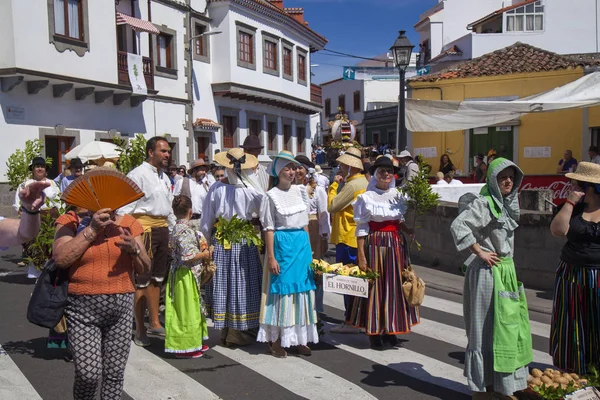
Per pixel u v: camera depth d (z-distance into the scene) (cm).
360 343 633
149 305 660
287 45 2969
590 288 455
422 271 1016
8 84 1598
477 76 1825
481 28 2742
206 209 624
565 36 2503
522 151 1808
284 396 482
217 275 600
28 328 682
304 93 3198
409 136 2053
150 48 2164
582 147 1744
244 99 2711
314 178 779
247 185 620
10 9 1548
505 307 420
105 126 1955
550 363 556
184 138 2350
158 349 607
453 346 620
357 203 600
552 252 854
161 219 647
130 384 506
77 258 363
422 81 1878
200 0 2448
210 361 571
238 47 2567
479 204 434
